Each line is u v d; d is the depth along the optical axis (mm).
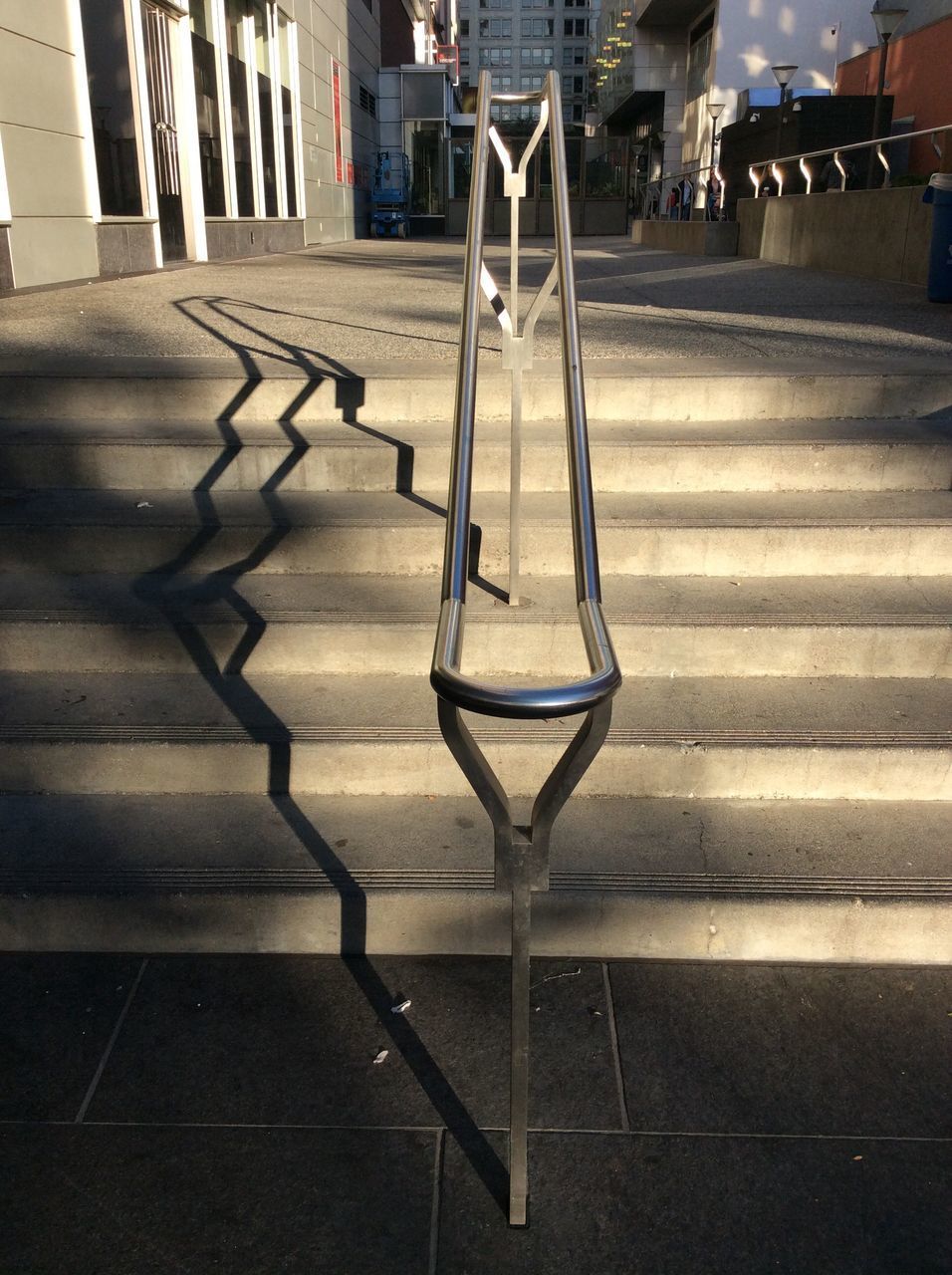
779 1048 2158
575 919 2389
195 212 11758
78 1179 1844
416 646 3047
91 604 3166
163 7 10672
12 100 7090
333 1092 2043
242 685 3029
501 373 4102
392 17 32031
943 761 2686
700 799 2758
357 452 3693
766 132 19406
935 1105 2018
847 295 7449
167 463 3705
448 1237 1750
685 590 3271
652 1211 1798
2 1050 2137
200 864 2482
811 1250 1729
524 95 2861
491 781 1598
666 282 8883
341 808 2719
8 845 2553
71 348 4629
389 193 26375
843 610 3102
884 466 3674
